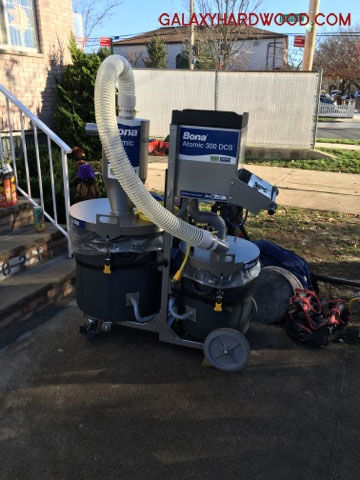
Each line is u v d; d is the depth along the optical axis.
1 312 3.15
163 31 40.66
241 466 2.19
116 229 2.75
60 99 7.73
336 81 41.53
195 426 2.45
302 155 11.51
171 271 2.98
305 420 2.52
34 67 6.97
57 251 4.27
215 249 2.62
